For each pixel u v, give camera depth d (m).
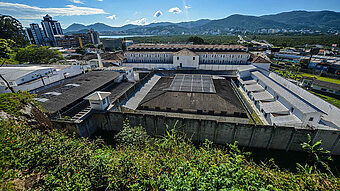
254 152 22.09
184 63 62.84
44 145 11.20
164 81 40.75
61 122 20.70
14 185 8.91
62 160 10.04
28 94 20.50
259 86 43.62
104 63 64.88
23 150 10.63
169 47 74.69
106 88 35.28
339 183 9.25
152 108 28.62
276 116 30.20
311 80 52.44
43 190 8.56
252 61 62.81
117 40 154.12
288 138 21.61
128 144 15.09
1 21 74.75
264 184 8.73
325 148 21.56
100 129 25.02
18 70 37.84
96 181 8.95
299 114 27.94
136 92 34.88
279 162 20.66
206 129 22.89
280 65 83.94
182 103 28.34
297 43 175.50
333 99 44.06
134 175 9.42
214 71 54.81
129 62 72.12
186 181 7.54
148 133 24.66
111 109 25.12
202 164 9.54
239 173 8.05
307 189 8.73
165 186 8.02
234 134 22.41
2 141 10.91
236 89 44.75
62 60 76.12
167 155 11.52
